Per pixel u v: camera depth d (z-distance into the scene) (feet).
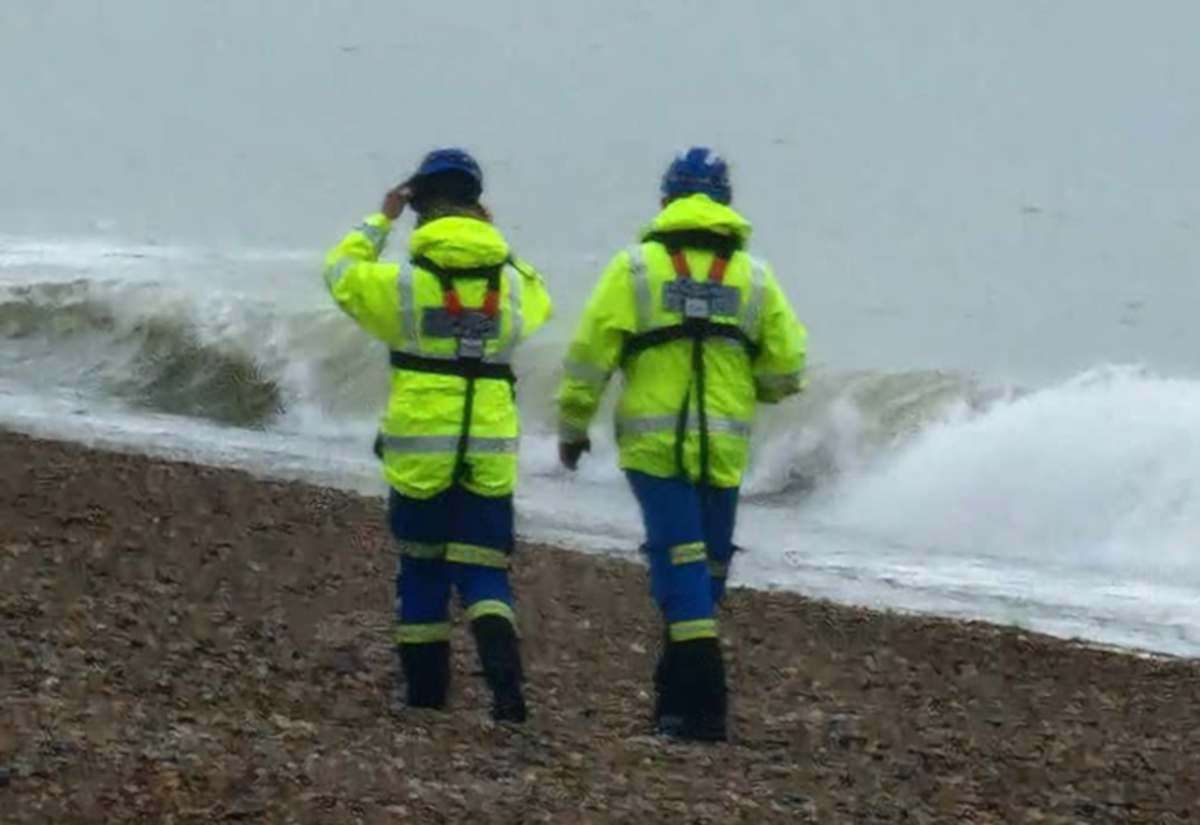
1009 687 111.14
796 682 107.65
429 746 80.89
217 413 221.66
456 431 84.74
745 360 86.94
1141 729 101.71
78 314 239.50
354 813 68.74
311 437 209.46
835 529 175.94
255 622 105.70
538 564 136.56
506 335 85.25
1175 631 137.08
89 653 93.30
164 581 114.93
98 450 163.22
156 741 75.36
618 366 86.84
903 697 105.91
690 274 85.76
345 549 130.52
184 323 234.38
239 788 70.13
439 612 88.74
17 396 221.25
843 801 79.15
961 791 83.71
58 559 118.21
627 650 109.81
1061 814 80.84
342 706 88.17
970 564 161.68
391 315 84.28
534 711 92.07
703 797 77.10
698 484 86.89
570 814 71.92
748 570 154.71
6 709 78.74
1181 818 81.76
